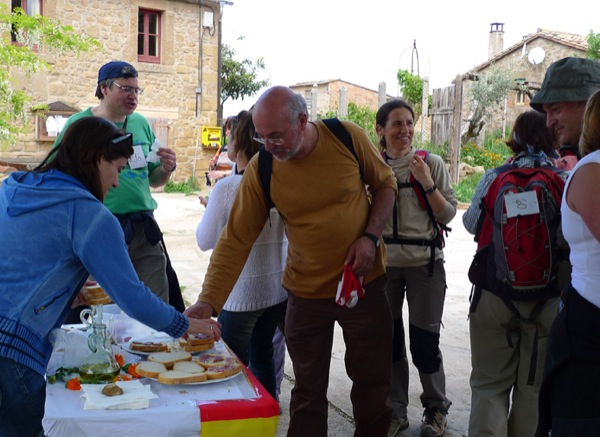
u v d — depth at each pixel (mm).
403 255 3562
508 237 2914
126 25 17406
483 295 3070
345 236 2783
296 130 2559
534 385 3025
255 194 2848
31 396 2049
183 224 11922
